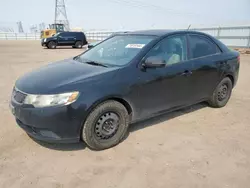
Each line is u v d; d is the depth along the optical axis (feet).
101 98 8.87
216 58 13.47
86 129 8.95
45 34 107.55
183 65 11.68
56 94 8.34
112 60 10.98
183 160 9.07
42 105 8.32
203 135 11.13
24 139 10.46
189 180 7.93
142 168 8.54
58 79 9.17
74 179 7.91
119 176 8.08
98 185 7.64
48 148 9.77
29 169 8.39
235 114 13.87
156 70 10.60
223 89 14.58
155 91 10.67
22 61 38.19
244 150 9.87
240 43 63.36
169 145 10.14
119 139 10.08
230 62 14.29
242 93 18.94
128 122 10.27
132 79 9.79
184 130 11.59
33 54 51.49
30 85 9.09
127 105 10.03
